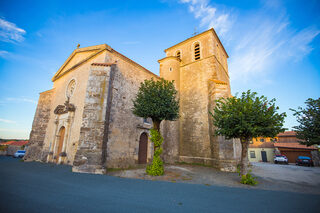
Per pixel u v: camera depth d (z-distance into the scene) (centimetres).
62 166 1073
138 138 1296
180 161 1543
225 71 2061
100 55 1247
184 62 1900
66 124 1260
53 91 1834
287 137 2608
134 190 562
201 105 1570
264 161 2619
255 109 756
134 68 1409
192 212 386
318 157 2181
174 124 1556
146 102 919
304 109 911
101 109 991
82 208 379
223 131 805
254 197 532
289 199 516
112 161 1062
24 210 351
